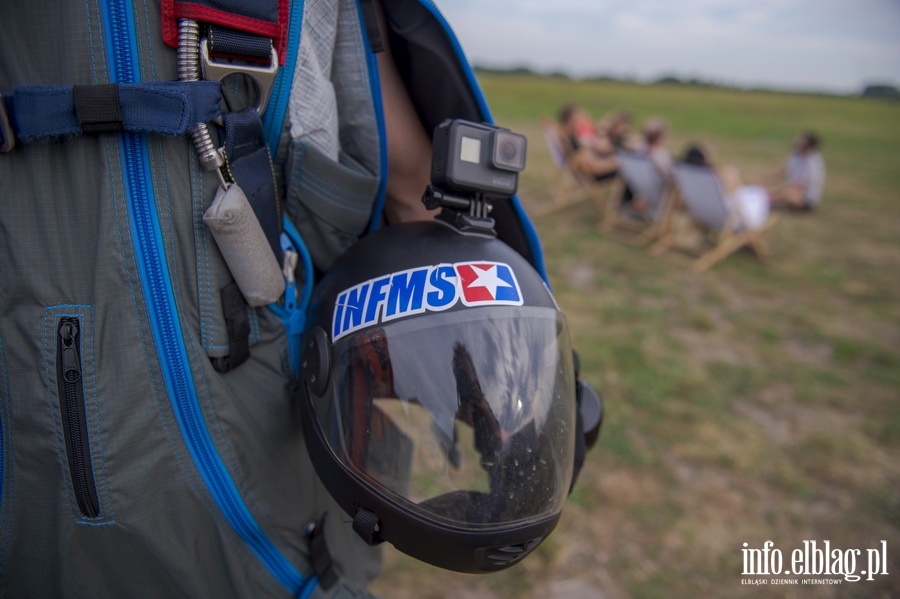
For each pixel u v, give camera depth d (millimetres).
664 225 5898
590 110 23641
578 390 847
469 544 635
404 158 861
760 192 5949
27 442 622
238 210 619
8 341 600
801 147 7672
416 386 635
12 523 655
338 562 908
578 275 5047
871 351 3869
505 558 660
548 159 10281
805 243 6320
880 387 3443
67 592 673
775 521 2365
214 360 673
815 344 3980
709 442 2807
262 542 739
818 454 2789
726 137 17094
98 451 618
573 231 6367
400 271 675
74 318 598
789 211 7793
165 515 672
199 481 675
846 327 4258
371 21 724
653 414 3002
